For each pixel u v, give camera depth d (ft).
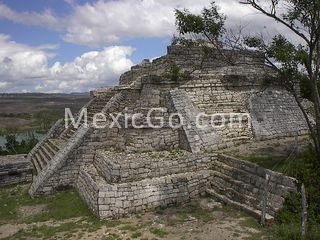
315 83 42.75
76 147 51.31
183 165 46.06
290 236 30.71
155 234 34.35
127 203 40.27
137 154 48.37
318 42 42.52
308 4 40.22
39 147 73.20
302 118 62.49
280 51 42.04
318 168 38.75
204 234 33.63
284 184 37.32
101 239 33.88
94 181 43.14
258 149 50.26
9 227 39.52
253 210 37.55
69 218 41.04
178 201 43.01
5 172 55.88
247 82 62.23
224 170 45.70
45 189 49.49
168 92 54.80
